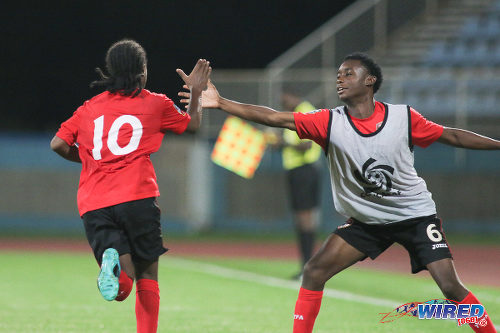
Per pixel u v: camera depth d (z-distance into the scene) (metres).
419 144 16.75
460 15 75.38
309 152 34.34
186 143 67.12
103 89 16.61
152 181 16.14
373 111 16.67
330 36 66.75
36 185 68.62
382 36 70.81
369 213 16.86
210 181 66.88
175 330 22.62
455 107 64.69
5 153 68.31
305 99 61.91
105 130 15.96
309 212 34.75
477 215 63.41
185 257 47.69
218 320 24.47
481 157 63.41
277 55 92.19
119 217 15.76
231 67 91.88
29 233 65.88
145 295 16.50
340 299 29.56
